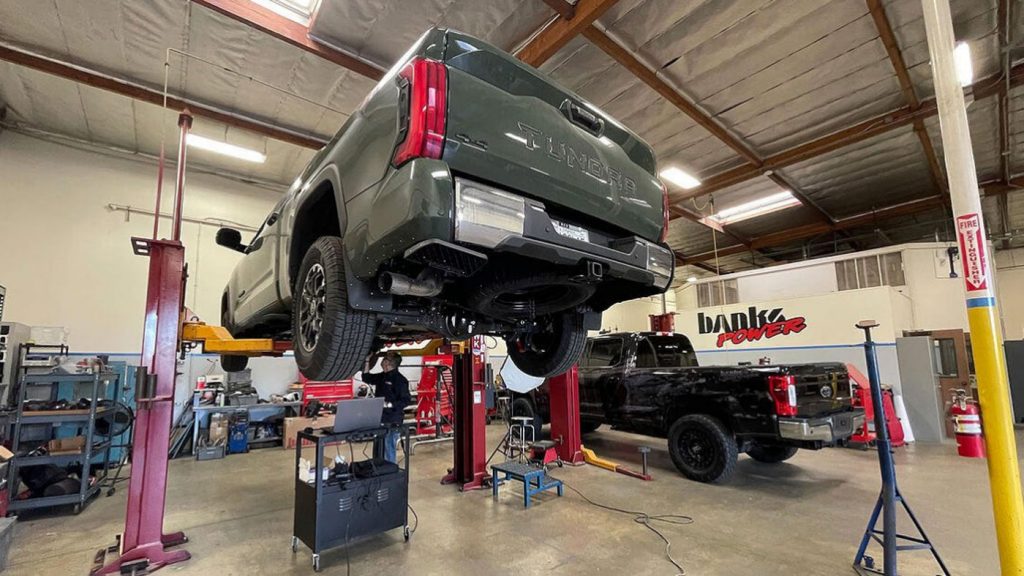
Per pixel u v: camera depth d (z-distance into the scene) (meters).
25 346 5.25
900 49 4.90
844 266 9.77
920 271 8.90
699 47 4.86
